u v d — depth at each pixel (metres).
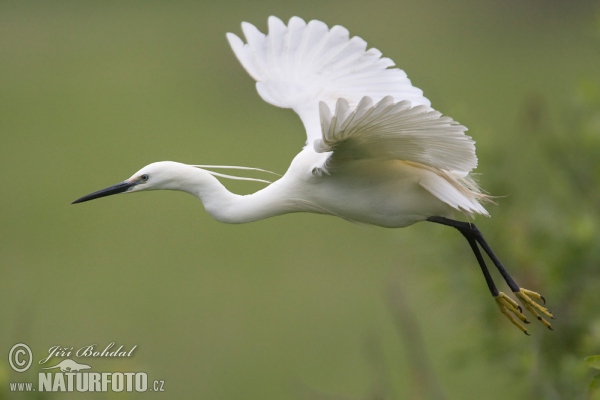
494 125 19.06
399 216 7.13
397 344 13.51
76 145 21.86
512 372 8.38
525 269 8.57
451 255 8.88
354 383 12.50
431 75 24.23
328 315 14.55
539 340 8.12
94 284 15.65
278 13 27.83
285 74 7.98
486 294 8.64
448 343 12.34
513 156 9.12
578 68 24.12
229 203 7.33
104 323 14.12
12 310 14.52
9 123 23.81
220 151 20.36
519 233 8.66
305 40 8.10
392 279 8.68
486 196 7.16
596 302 8.41
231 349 13.70
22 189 19.50
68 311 14.53
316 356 13.45
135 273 16.06
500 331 8.62
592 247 8.30
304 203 7.22
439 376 12.05
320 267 16.27
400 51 26.12
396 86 7.71
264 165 18.91
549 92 21.97
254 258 16.69
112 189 7.39
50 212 18.56
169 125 23.31
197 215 18.45
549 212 8.80
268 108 25.00
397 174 6.94
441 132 5.95
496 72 24.22
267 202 7.25
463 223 7.29
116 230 17.80
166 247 17.42
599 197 8.89
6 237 17.78
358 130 6.01
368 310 14.61
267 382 12.74
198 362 13.29
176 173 7.34
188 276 16.00
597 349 7.87
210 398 12.52
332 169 6.80
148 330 13.95
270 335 13.89
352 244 17.16
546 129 9.30
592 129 8.82
